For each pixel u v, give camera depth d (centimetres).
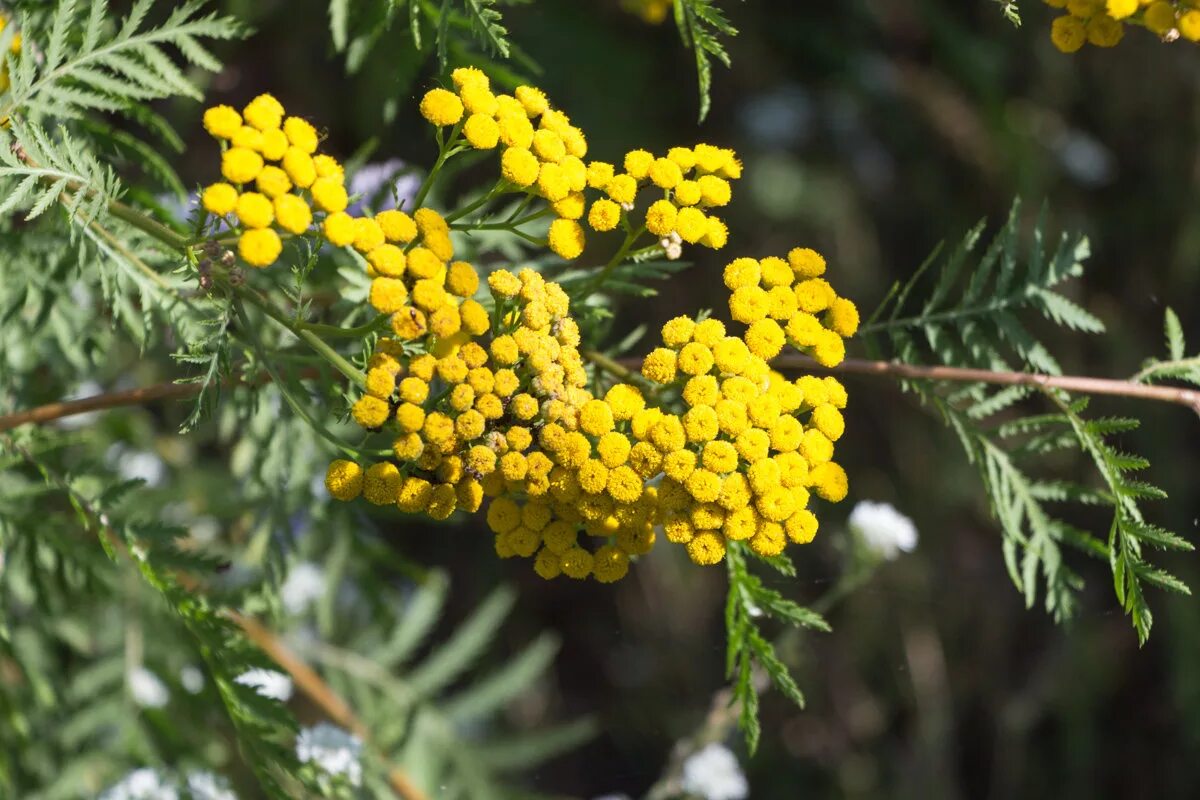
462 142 242
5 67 272
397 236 227
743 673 265
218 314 297
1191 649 653
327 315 328
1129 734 680
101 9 266
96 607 422
